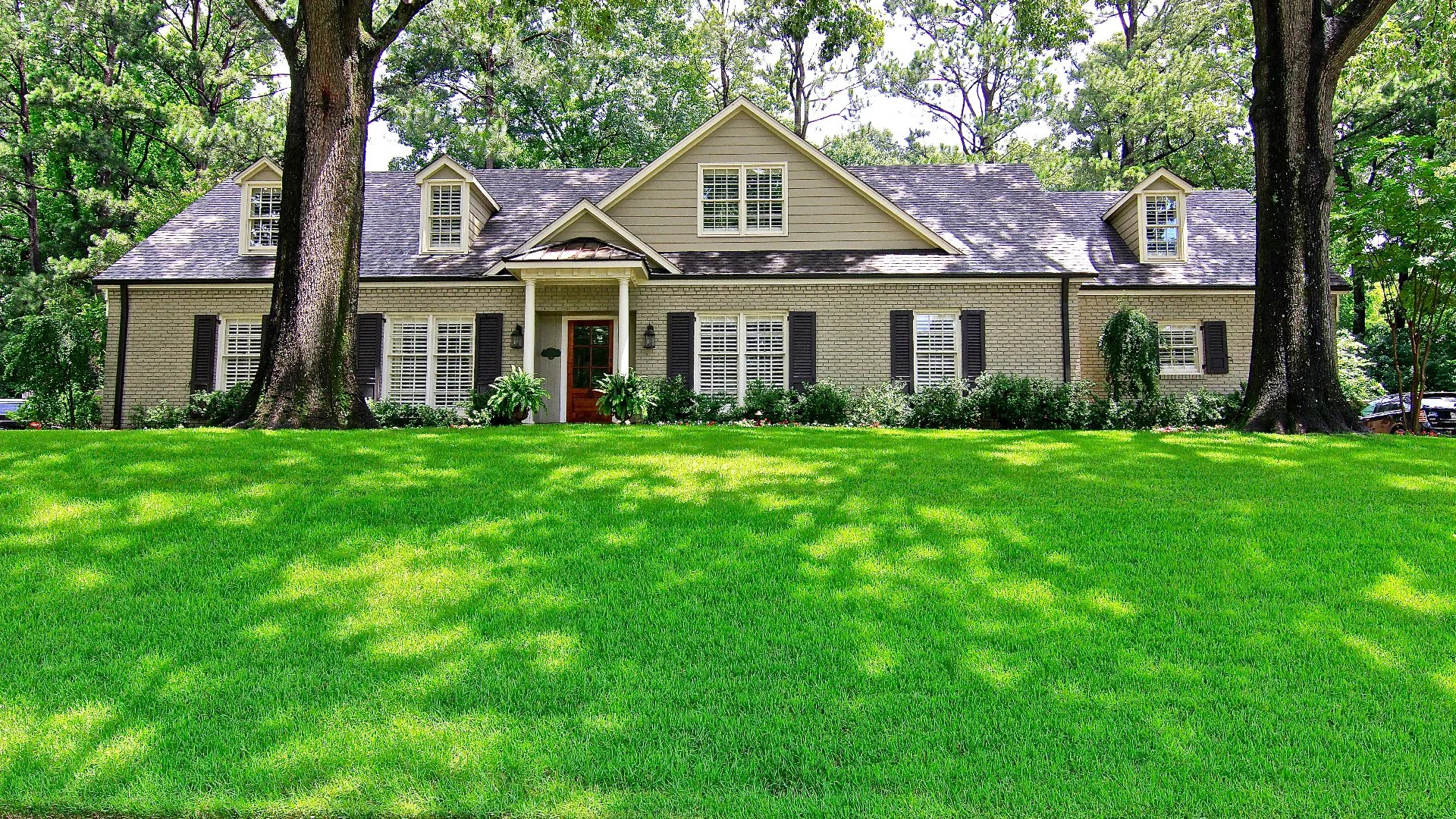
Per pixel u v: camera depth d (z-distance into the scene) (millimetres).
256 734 3645
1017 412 15195
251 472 8180
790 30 18812
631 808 3137
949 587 5344
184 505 6980
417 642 4562
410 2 13484
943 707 3898
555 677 4176
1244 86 29781
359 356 17297
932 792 3242
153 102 31625
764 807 3143
